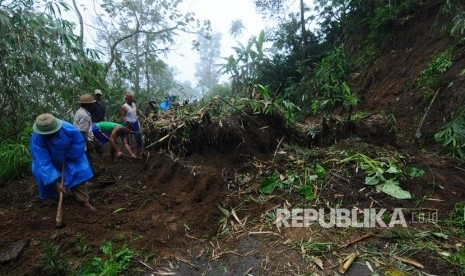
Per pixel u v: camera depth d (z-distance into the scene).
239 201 3.54
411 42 8.02
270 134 4.57
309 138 4.83
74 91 6.50
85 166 3.66
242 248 2.89
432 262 2.54
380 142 4.64
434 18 7.62
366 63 9.07
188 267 2.72
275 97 4.91
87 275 2.63
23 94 5.89
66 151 3.54
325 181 3.64
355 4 10.46
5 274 2.74
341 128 4.71
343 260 2.62
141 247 2.96
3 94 5.73
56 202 3.97
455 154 4.45
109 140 5.37
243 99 4.85
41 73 5.96
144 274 2.66
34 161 3.42
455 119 4.72
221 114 4.73
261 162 4.18
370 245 2.79
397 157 3.99
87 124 4.66
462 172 3.98
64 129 3.48
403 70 7.46
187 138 4.51
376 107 7.17
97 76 6.97
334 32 12.41
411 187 3.59
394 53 8.30
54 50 5.90
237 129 4.37
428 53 7.10
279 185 3.68
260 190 3.68
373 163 3.77
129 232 3.18
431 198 3.46
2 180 4.76
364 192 3.48
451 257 2.57
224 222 3.24
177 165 4.25
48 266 2.67
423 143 5.08
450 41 6.62
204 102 5.04
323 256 2.69
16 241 3.13
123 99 9.50
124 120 6.12
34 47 5.60
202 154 4.45
